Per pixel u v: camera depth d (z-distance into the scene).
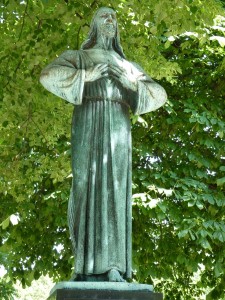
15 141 10.24
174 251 11.95
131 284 5.15
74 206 5.67
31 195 12.04
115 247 5.56
